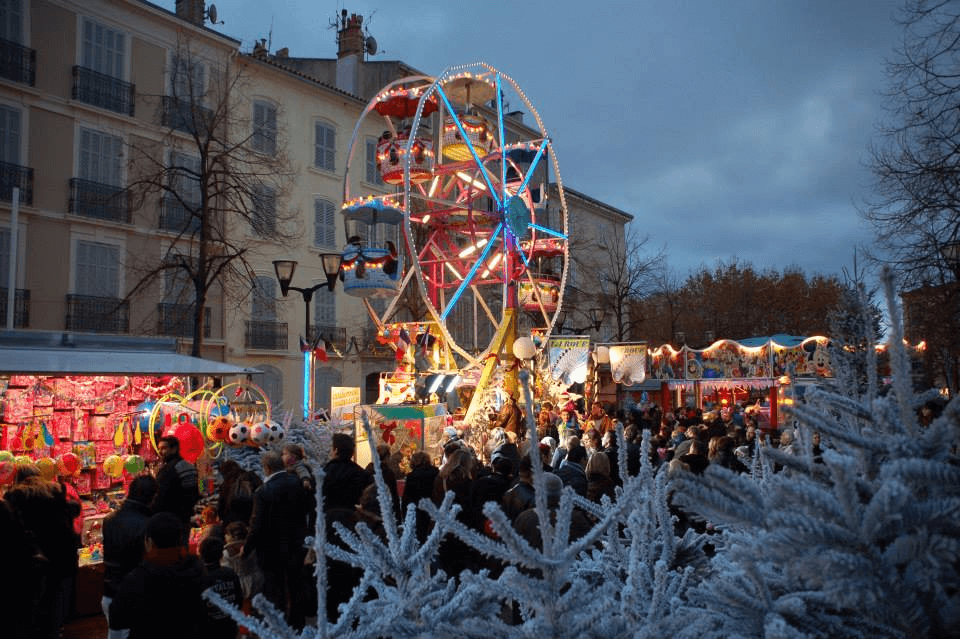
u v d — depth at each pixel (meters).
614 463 9.25
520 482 6.00
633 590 1.98
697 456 7.13
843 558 1.46
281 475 6.08
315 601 5.07
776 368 22.02
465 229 20.48
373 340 29.72
